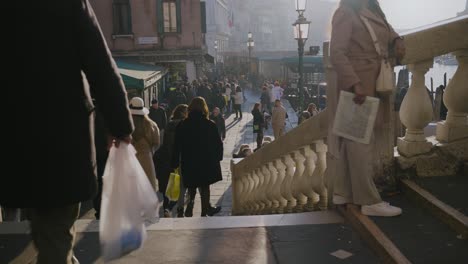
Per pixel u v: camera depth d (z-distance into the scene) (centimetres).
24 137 191
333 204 403
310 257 315
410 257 285
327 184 421
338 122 342
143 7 3083
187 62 3166
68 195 195
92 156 206
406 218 344
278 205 628
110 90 201
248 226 374
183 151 709
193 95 2536
